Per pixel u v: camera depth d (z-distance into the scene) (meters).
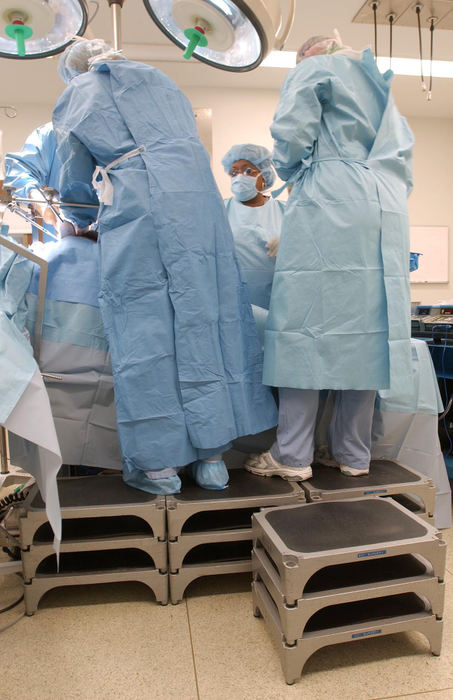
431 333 2.30
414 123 4.30
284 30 1.52
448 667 1.12
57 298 1.49
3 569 1.35
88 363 1.51
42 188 1.54
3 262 1.28
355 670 1.11
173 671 1.10
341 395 1.57
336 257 1.40
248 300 1.55
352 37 3.11
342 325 1.41
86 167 1.44
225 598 1.40
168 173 1.35
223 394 1.40
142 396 1.36
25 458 1.30
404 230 1.49
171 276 1.35
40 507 1.31
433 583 1.14
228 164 2.15
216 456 1.47
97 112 1.35
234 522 1.48
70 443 1.53
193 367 1.36
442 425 2.38
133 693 1.04
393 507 1.33
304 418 1.51
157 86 1.39
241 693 1.04
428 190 4.34
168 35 1.58
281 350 1.44
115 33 1.69
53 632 1.24
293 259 1.44
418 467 1.80
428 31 3.04
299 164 1.51
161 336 1.36
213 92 3.86
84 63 1.50
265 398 1.55
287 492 1.43
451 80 3.70
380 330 1.43
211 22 1.43
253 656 1.15
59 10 1.53
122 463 1.55
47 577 1.31
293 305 1.43
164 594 1.36
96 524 1.48
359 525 1.22
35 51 1.64
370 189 1.42
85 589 1.46
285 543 1.12
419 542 1.12
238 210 2.05
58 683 1.07
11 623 1.28
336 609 1.19
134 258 1.34
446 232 4.37
